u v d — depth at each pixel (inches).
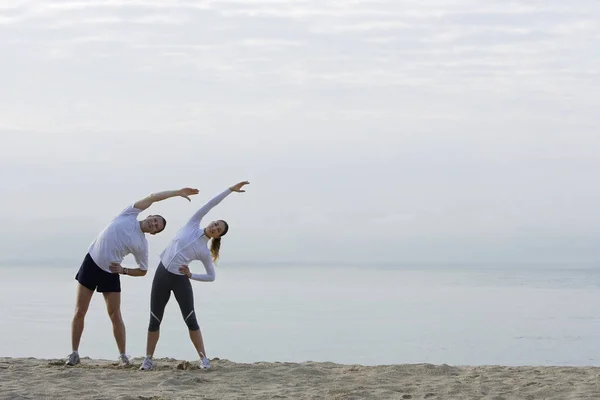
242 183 366.3
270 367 366.9
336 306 2790.4
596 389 302.4
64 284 5039.4
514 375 344.5
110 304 369.4
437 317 2171.5
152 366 358.3
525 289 5191.9
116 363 376.8
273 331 1553.9
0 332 1418.6
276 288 5128.0
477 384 319.0
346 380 331.9
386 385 319.0
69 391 295.1
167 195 365.1
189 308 357.7
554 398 290.4
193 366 359.6
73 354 367.6
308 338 1395.2
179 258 354.0
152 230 363.6
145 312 2112.5
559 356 1171.9
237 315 2149.4
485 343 1373.0
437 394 300.0
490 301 3353.8
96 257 362.3
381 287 5580.7
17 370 342.3
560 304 3097.9
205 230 357.7
